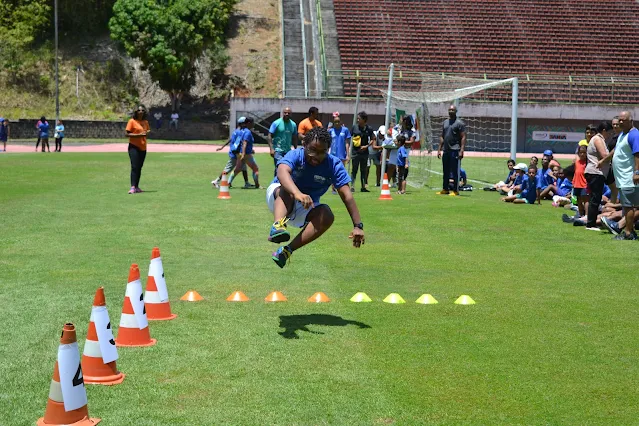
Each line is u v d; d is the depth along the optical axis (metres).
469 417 4.42
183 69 53.47
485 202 17.27
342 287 7.97
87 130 52.66
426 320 6.63
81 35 60.59
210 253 9.87
